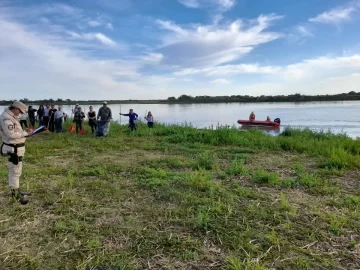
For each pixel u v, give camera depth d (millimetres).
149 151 10836
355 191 6020
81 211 4969
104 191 5973
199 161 8477
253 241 4023
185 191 5973
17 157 5297
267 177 6715
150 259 3607
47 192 5883
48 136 15195
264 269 3379
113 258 3588
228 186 6352
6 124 5172
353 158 8516
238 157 9586
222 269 3395
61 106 17125
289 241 4035
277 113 46906
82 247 3852
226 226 4414
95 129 16688
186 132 14852
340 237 4148
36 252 3723
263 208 5078
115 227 4398
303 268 3432
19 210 5000
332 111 48656
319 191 5961
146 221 4625
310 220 4668
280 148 11359
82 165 8312
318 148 10578
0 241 3975
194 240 4047
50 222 4570
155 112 59312
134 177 7051
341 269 3432
